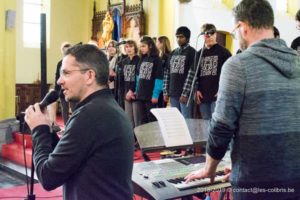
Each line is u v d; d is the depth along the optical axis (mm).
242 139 1659
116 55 6133
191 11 8523
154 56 5520
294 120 1647
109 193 1609
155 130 2801
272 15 1710
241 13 1713
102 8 10172
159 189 1918
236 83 1626
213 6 8992
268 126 1622
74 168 1592
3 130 6191
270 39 1684
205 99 4660
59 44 10328
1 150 6156
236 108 1636
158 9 8484
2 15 6332
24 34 9852
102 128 1596
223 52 4609
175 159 2389
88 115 1599
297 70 1685
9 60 6508
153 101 5480
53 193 4441
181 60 5105
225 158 2324
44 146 1688
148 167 2195
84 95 1695
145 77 5512
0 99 6422
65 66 1681
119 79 5961
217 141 1677
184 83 5074
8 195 4504
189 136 2375
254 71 1626
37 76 10016
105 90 1698
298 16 3816
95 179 1599
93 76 1671
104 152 1604
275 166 1632
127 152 1667
